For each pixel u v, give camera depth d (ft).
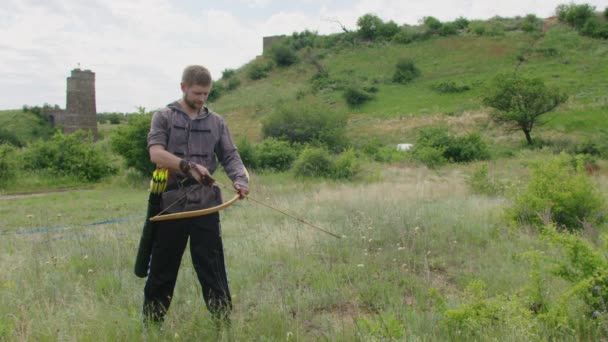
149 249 12.56
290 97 201.77
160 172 11.97
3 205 51.90
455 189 45.09
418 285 16.38
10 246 25.09
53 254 22.45
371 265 18.93
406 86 195.52
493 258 19.79
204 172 12.03
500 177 56.65
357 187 49.90
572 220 25.90
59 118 227.40
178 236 12.36
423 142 96.99
